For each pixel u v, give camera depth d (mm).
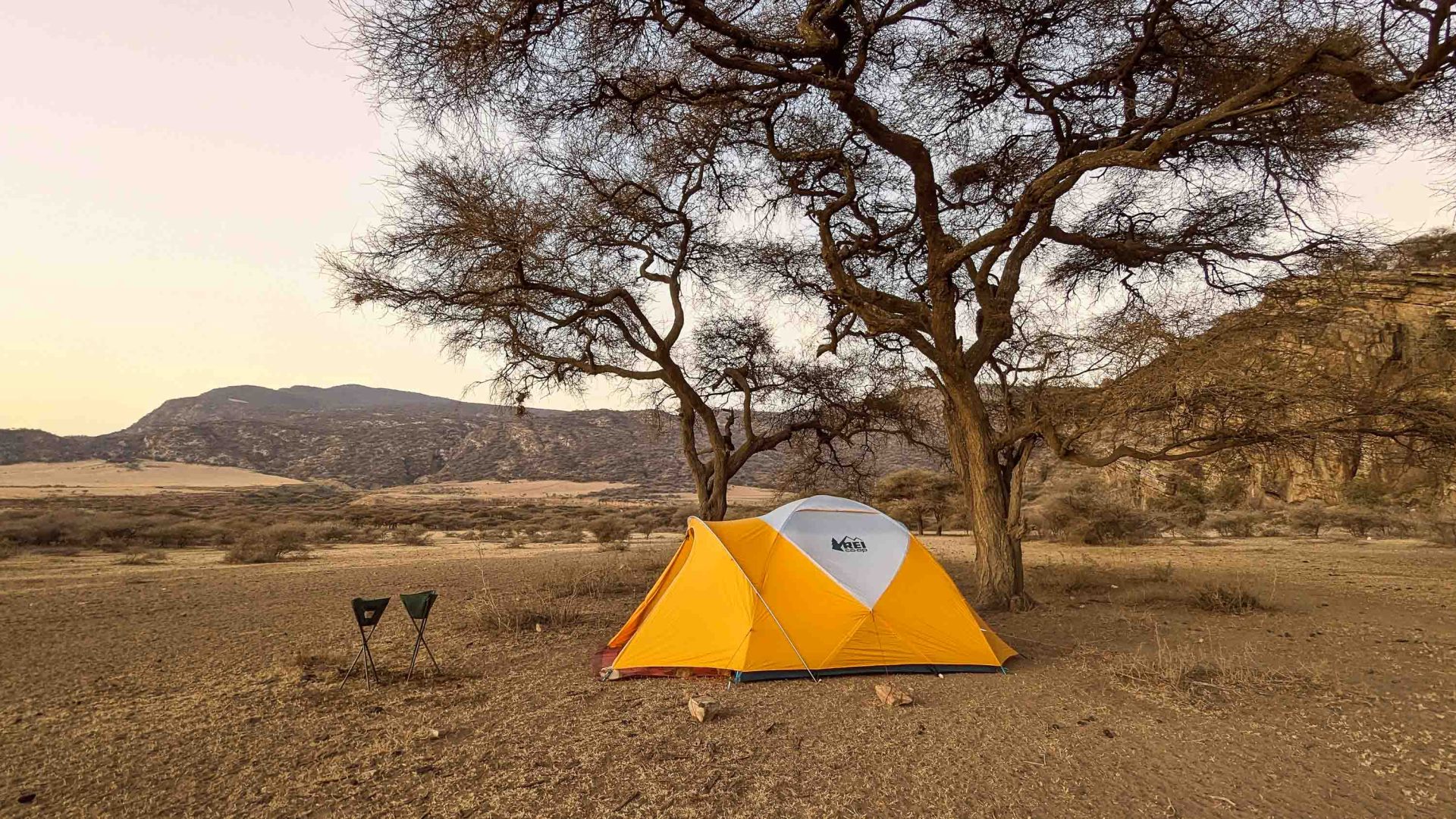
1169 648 8211
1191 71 9727
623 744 5285
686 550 9109
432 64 7730
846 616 7695
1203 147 10656
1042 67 11039
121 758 5086
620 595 13992
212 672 7707
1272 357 9664
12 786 4625
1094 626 10242
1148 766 4844
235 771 4828
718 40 9492
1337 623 10320
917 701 6445
